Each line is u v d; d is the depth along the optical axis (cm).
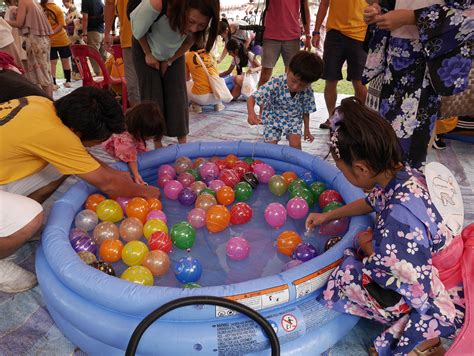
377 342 158
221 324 151
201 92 489
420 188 149
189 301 140
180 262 188
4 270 193
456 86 205
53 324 184
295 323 156
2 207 184
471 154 365
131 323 152
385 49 232
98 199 243
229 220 234
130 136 272
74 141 194
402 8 210
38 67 496
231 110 521
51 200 285
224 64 864
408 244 142
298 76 291
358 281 159
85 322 156
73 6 762
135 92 408
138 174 275
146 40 293
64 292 165
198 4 236
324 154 372
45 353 169
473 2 193
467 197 288
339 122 148
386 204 152
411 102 220
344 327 172
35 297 199
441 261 152
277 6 430
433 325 148
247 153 315
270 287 156
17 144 190
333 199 244
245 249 207
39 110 193
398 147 146
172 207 260
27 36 480
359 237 179
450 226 151
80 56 447
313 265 170
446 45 198
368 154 142
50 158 195
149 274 180
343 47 386
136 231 216
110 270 181
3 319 185
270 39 447
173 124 334
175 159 308
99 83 461
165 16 271
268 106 338
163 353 149
